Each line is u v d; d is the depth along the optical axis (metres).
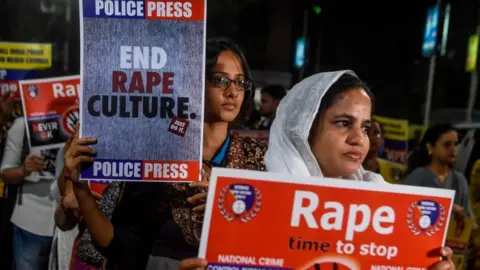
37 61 5.52
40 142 4.06
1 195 4.42
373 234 1.71
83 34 1.99
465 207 4.35
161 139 2.04
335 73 1.88
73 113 4.07
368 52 17.14
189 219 2.13
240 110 2.58
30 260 4.38
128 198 2.16
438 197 1.73
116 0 2.00
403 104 16.50
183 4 2.02
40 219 4.34
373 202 1.70
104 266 2.26
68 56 12.62
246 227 1.66
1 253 4.60
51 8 13.11
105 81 2.01
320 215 1.68
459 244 3.99
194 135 2.05
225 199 1.65
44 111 4.05
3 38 13.09
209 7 15.16
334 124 1.83
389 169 5.11
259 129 5.98
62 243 3.52
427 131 4.39
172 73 2.03
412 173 4.34
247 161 2.42
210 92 2.40
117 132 2.02
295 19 16.05
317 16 16.28
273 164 1.89
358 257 1.71
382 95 16.73
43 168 4.20
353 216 1.70
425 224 1.73
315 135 1.86
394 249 1.72
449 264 1.74
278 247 1.67
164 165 2.05
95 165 2.02
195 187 2.15
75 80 4.07
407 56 17.19
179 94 2.04
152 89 2.03
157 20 2.02
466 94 16.12
